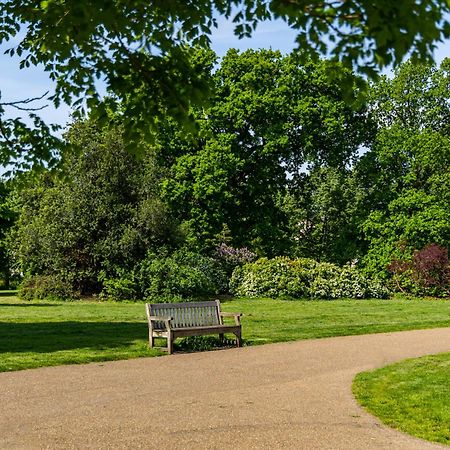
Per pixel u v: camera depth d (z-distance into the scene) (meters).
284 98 32.78
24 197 30.41
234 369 9.58
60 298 26.42
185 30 6.25
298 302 24.39
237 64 33.69
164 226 26.67
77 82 6.57
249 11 5.93
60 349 11.38
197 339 12.32
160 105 6.37
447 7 3.89
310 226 44.38
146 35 6.23
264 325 16.12
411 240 32.72
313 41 4.83
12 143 7.51
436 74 34.94
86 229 26.42
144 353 11.05
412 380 8.69
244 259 29.91
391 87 35.81
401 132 33.84
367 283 28.33
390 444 5.60
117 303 24.34
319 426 6.15
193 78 6.16
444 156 33.16
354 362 10.33
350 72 5.16
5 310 20.28
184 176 31.88
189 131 6.36
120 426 5.98
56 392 7.66
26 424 6.05
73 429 5.86
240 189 35.28
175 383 8.37
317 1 4.35
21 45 7.43
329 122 33.09
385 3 3.91
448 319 18.08
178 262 25.58
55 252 26.78
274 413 6.64
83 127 27.83
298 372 9.34
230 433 5.77
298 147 36.00
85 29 5.12
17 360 10.04
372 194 35.38
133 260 26.17
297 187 39.78
